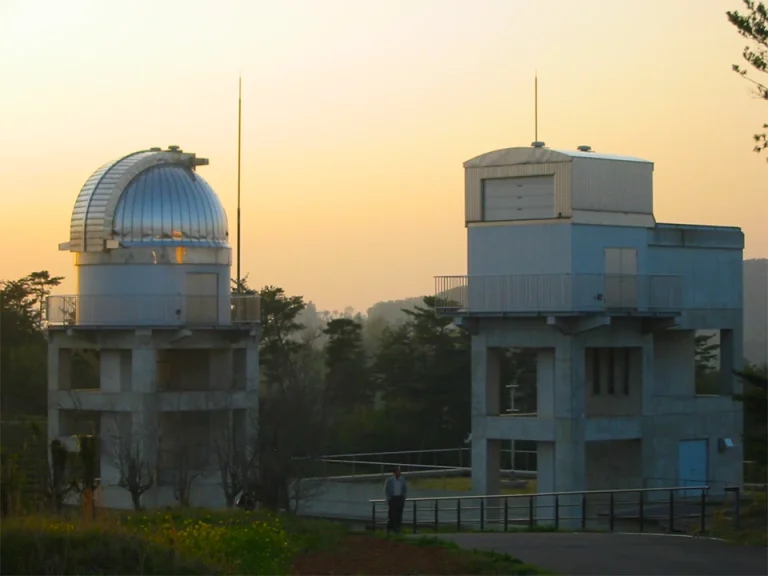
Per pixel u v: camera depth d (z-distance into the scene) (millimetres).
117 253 71875
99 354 74250
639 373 58219
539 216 55938
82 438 40562
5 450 45281
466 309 56719
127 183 72688
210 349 74750
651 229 58469
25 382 99000
